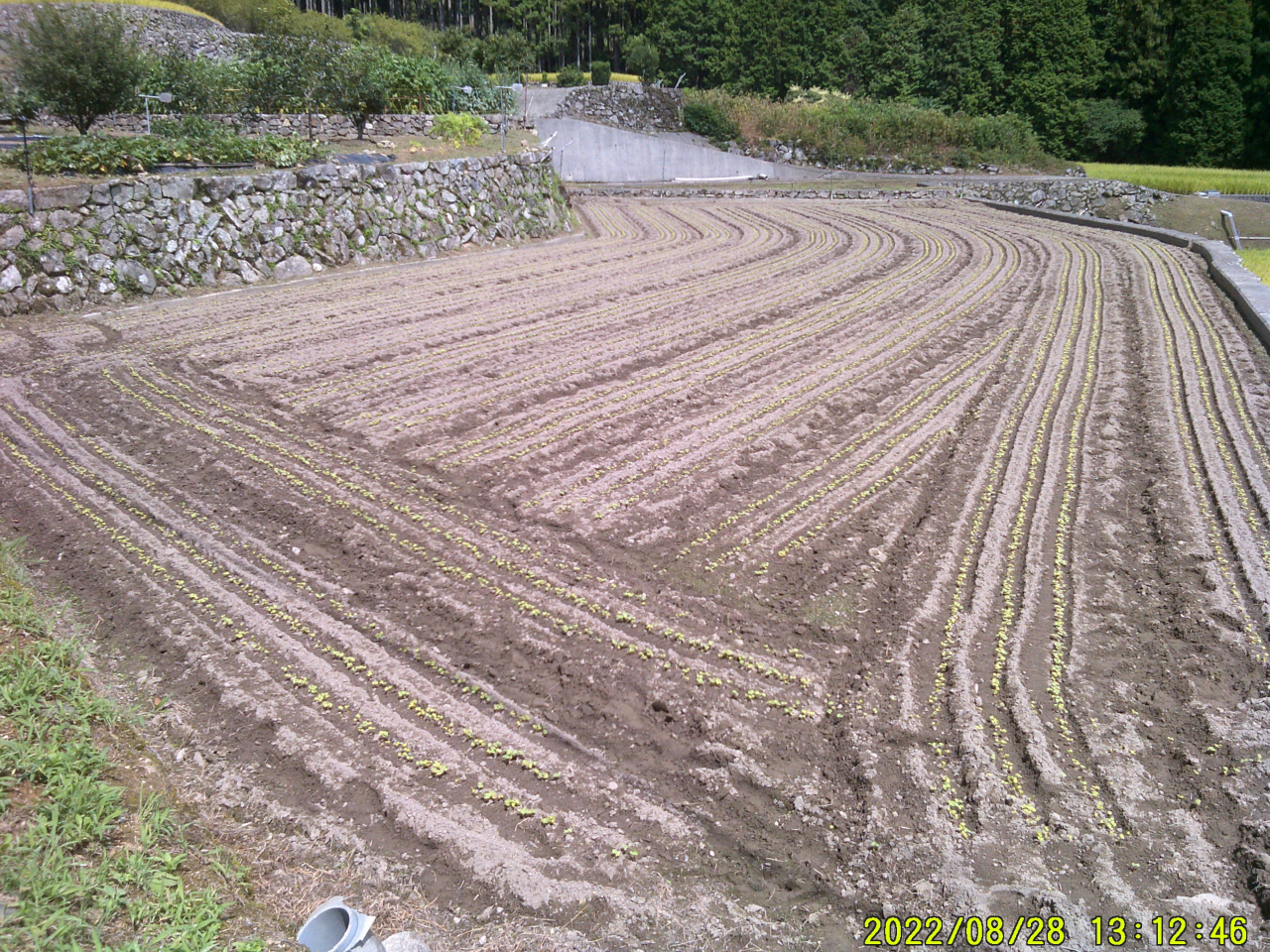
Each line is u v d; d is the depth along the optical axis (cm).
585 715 605
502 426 1071
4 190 1362
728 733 584
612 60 6000
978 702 607
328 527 829
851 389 1213
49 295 1395
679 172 3916
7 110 1745
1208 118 4619
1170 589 734
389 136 2523
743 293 1780
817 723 598
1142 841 495
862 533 841
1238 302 1605
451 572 763
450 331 1431
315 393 1153
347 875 478
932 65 5334
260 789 533
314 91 2395
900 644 674
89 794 471
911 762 556
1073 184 3338
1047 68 4953
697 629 694
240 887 454
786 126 4131
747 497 913
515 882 475
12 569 729
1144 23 4734
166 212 1545
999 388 1224
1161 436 1035
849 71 5572
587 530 836
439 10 5944
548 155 2581
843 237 2484
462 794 534
